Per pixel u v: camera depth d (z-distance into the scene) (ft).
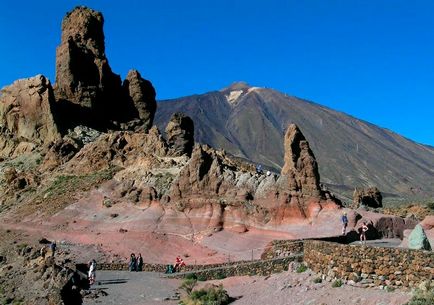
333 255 96.37
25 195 245.65
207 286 119.55
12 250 144.66
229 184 194.59
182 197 196.95
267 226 179.83
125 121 330.95
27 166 276.21
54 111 301.84
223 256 163.94
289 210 180.55
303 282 100.12
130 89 339.36
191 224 187.11
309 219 177.78
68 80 318.45
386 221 168.25
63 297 105.60
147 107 337.93
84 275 139.85
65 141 275.59
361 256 90.89
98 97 323.16
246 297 106.73
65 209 209.15
